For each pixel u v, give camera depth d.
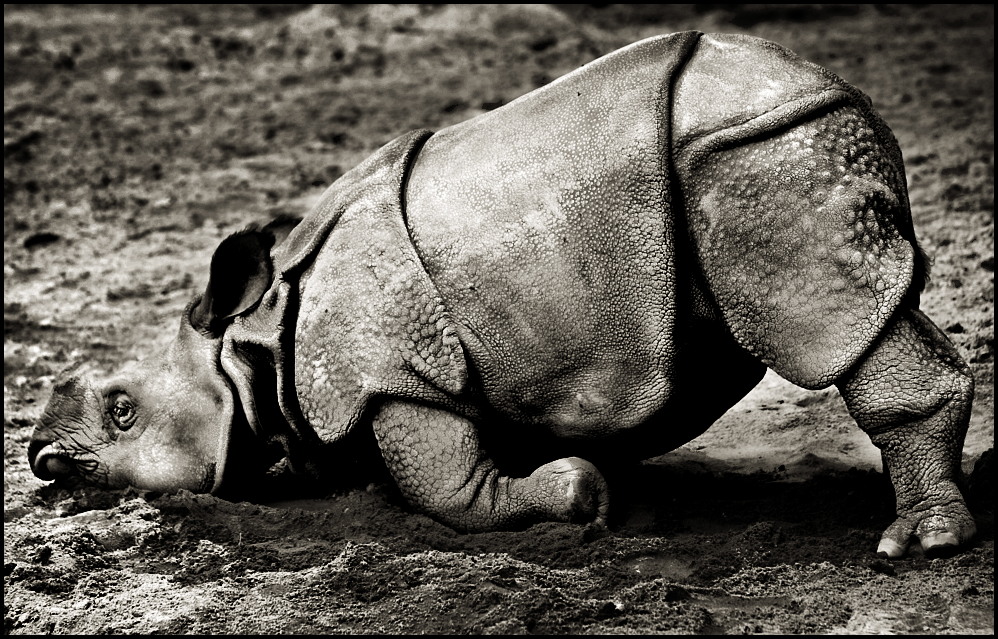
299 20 53.25
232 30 54.56
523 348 15.05
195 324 17.12
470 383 15.23
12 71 47.22
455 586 13.92
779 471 17.45
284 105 44.91
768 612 13.23
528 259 14.93
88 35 53.00
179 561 15.64
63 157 39.50
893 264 13.98
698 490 16.84
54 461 17.50
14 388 23.50
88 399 17.38
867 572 13.80
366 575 14.48
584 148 14.91
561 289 14.84
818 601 13.30
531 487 15.10
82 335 26.52
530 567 14.37
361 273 15.52
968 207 29.83
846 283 13.98
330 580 14.48
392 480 16.58
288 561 15.30
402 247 15.38
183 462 16.86
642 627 12.94
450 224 15.30
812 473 17.28
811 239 14.06
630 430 15.09
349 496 16.66
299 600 14.15
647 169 14.52
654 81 14.88
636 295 14.58
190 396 16.86
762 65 14.73
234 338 16.50
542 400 15.24
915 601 13.17
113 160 39.34
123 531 16.20
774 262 14.20
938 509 13.90
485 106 43.16
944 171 32.97
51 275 30.69
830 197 14.07
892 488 15.40
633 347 14.70
